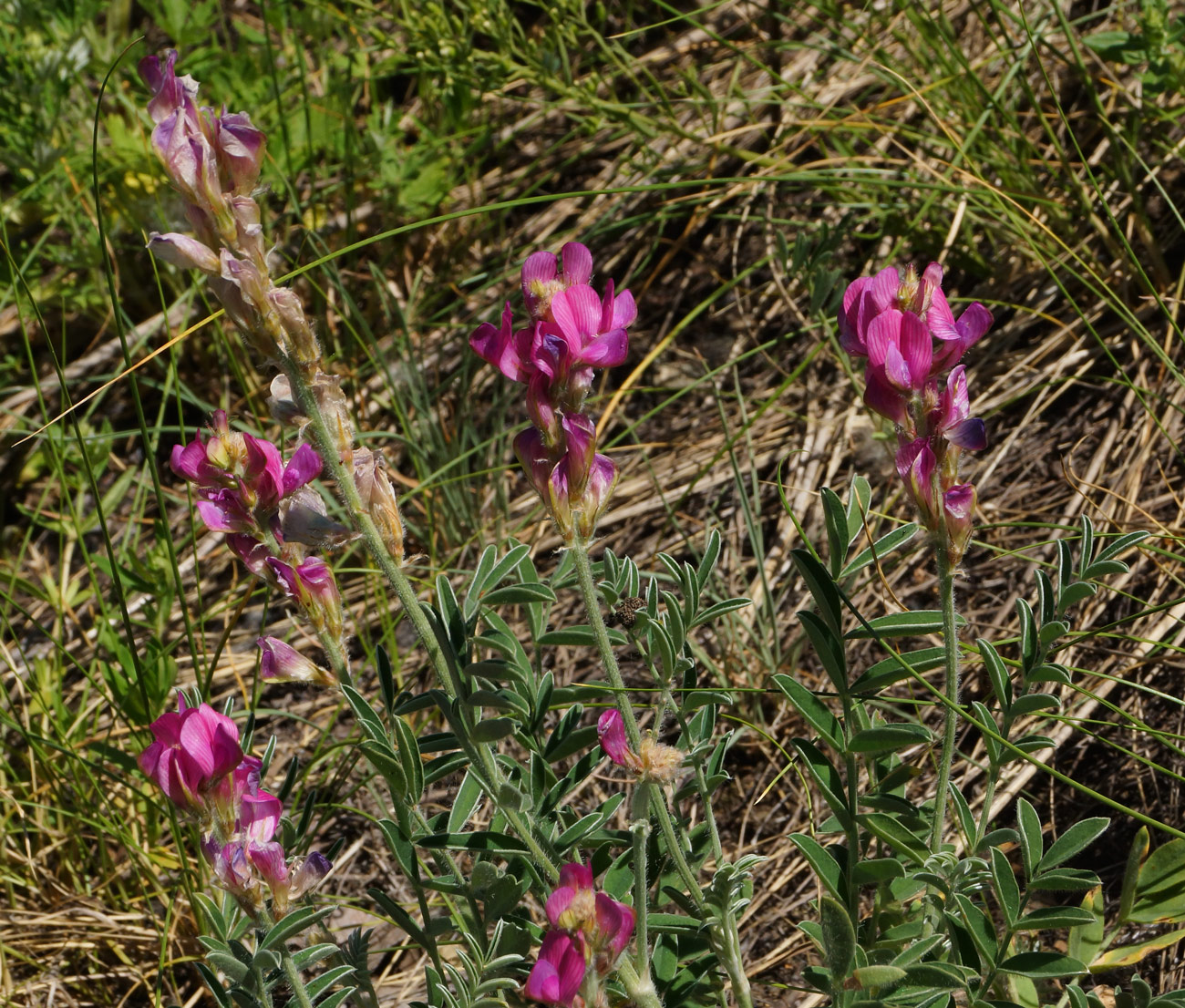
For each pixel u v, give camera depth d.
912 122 4.28
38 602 4.05
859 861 1.81
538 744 1.98
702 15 5.05
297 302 1.49
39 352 4.72
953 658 1.69
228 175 1.48
